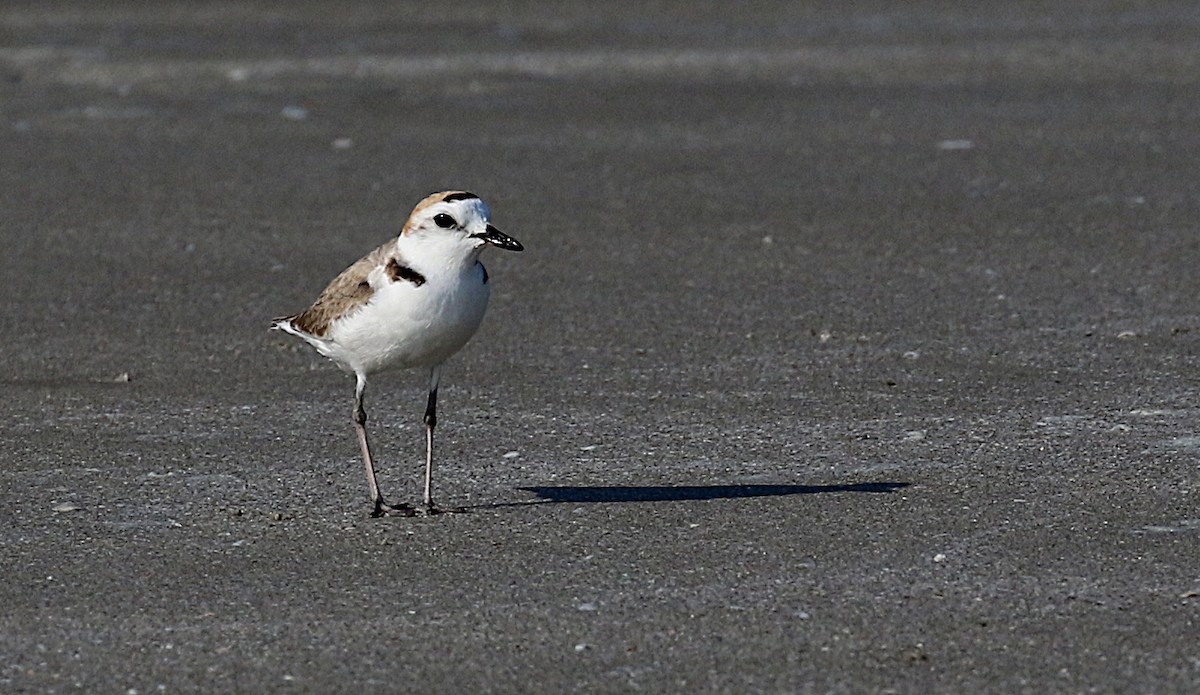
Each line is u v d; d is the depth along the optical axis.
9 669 8.07
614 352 14.63
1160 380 13.38
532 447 11.98
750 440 12.03
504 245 9.72
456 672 7.97
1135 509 10.26
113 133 25.75
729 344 14.84
